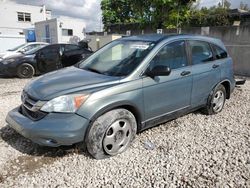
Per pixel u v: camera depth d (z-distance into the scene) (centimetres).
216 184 291
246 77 1030
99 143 331
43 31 2902
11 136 411
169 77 400
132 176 306
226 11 1800
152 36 446
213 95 503
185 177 304
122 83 349
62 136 307
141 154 356
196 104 470
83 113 316
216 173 312
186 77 429
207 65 478
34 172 314
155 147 377
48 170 318
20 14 3769
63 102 314
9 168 321
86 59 468
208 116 513
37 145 378
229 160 342
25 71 1031
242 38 1175
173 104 417
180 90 423
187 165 329
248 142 396
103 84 342
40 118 320
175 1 1600
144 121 383
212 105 509
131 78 359
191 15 1781
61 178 302
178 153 360
